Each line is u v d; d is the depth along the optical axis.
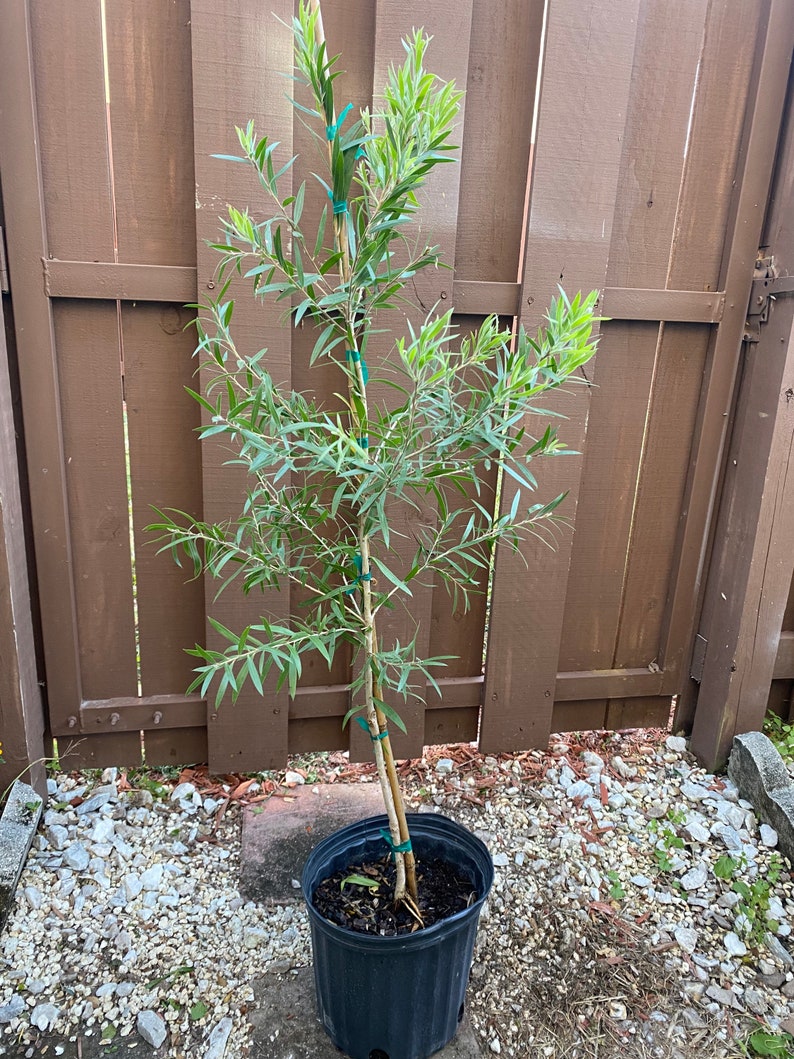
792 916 1.79
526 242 1.88
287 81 1.67
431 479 1.23
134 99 1.68
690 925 1.74
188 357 1.85
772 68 1.91
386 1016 1.36
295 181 1.76
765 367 2.07
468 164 1.85
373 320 1.83
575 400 2.01
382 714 1.39
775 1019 1.53
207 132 1.67
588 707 2.41
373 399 1.88
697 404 2.19
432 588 2.08
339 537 1.98
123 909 1.70
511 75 1.81
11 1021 1.45
